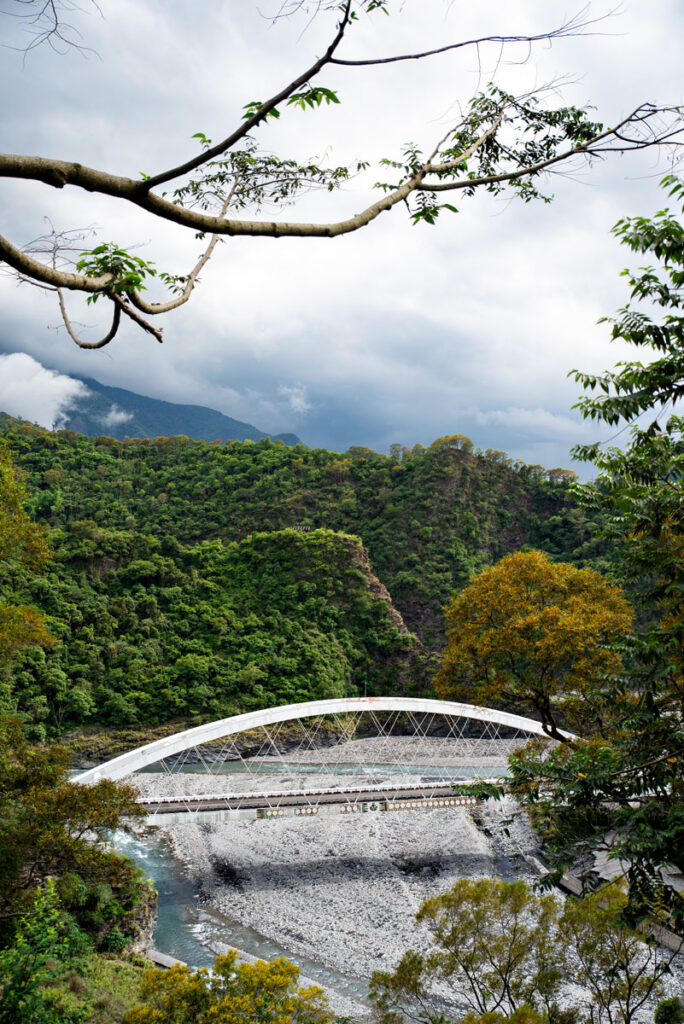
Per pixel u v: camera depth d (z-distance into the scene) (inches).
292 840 2213.3
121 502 5738.2
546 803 486.0
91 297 155.0
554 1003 814.5
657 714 468.4
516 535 5482.3
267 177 216.2
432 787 2367.1
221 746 3654.0
